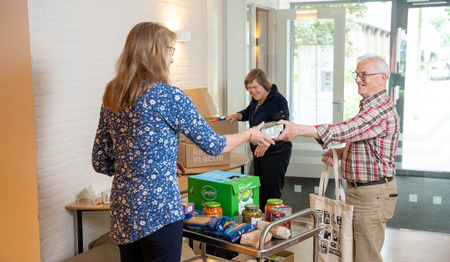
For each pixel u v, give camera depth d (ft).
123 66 6.92
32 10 10.05
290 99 16.60
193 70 16.57
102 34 12.07
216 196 8.41
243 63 17.15
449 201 15.52
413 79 15.29
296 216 7.79
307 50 16.21
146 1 13.79
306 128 9.34
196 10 16.52
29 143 10.33
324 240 9.71
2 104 10.44
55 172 10.89
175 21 15.31
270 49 16.67
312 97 16.33
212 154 7.30
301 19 16.15
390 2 15.16
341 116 16.03
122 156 6.96
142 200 6.76
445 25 14.75
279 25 16.44
